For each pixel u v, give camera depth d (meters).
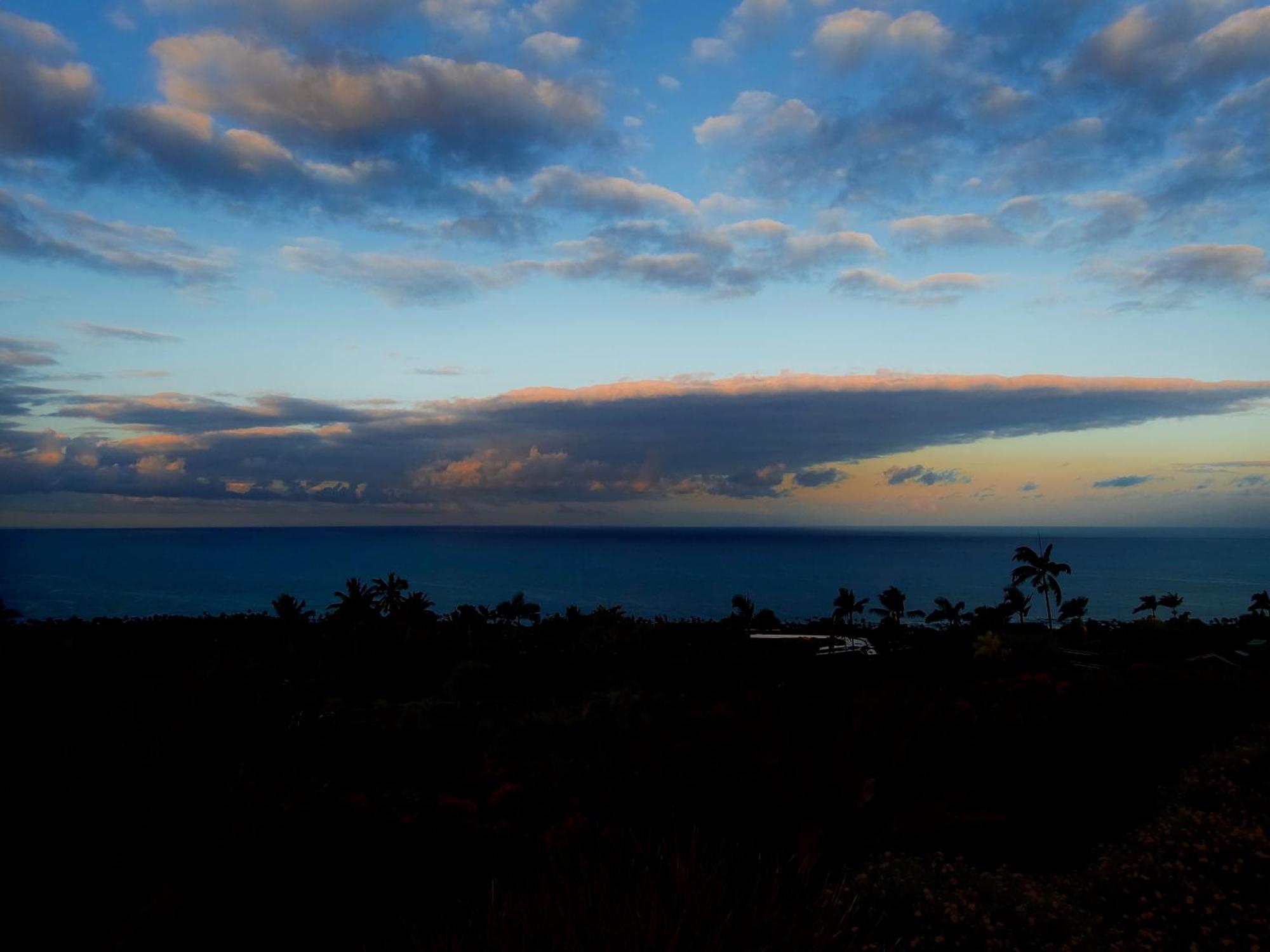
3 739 5.14
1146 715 12.79
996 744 10.50
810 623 79.81
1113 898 5.45
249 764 6.01
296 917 4.92
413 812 9.19
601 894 2.79
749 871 3.26
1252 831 6.09
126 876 4.77
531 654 44.75
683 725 7.23
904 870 5.26
